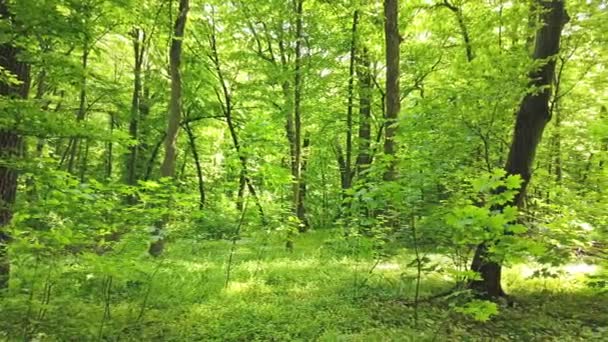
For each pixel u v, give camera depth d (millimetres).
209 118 19750
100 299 6715
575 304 7031
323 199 25828
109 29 11398
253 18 15070
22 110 5711
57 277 5559
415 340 5367
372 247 9062
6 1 5980
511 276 8797
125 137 6953
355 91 17219
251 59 16359
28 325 5102
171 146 11664
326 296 7324
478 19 12133
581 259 6773
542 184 10172
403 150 8492
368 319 6137
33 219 5609
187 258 10953
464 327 5902
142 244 6258
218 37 16953
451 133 8000
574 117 12570
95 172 24781
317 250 11836
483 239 4840
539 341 5492
